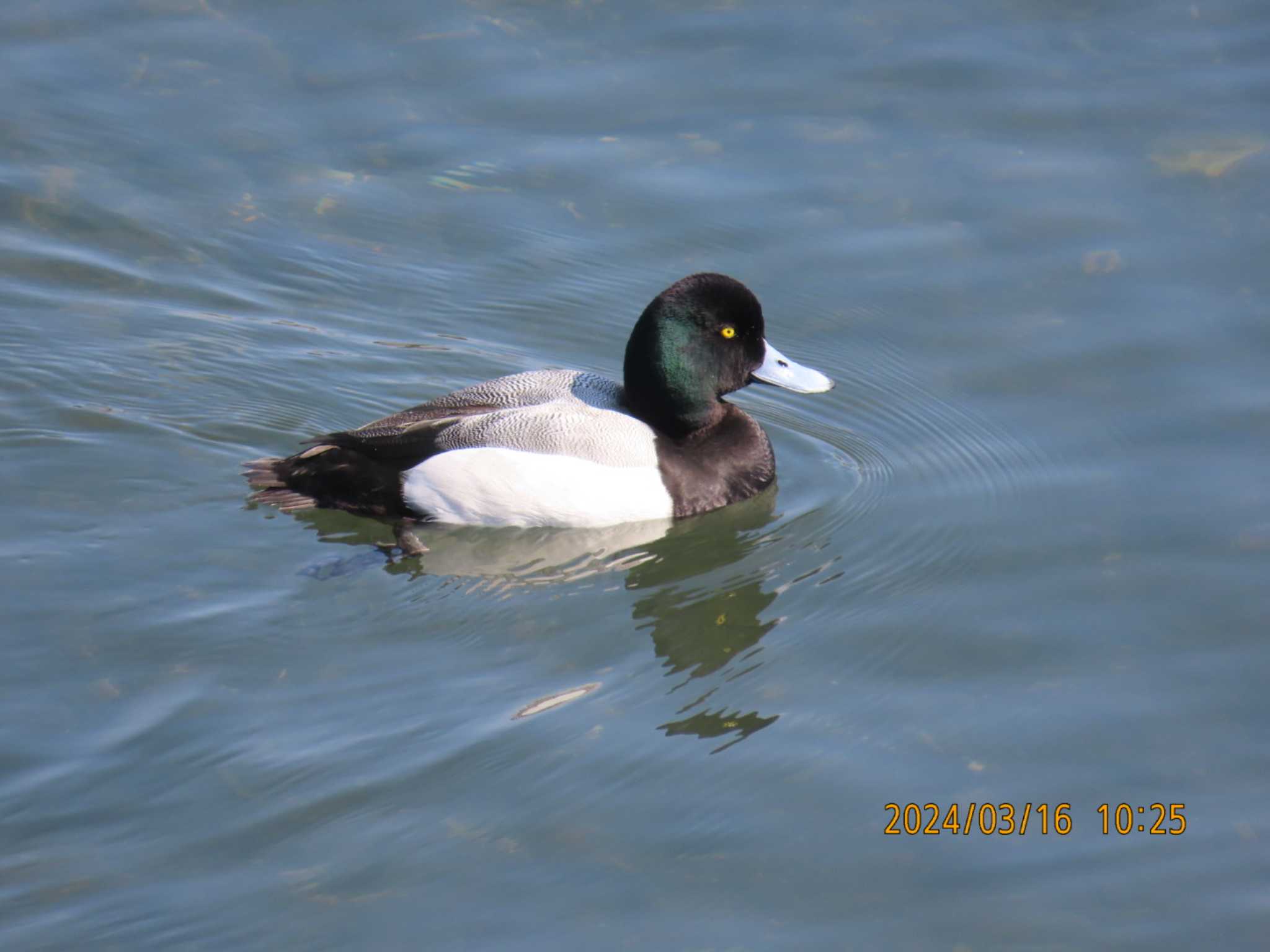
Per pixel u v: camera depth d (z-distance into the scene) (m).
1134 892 8.02
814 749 9.12
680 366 11.51
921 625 10.38
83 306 13.55
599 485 11.16
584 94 15.79
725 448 11.80
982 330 13.43
